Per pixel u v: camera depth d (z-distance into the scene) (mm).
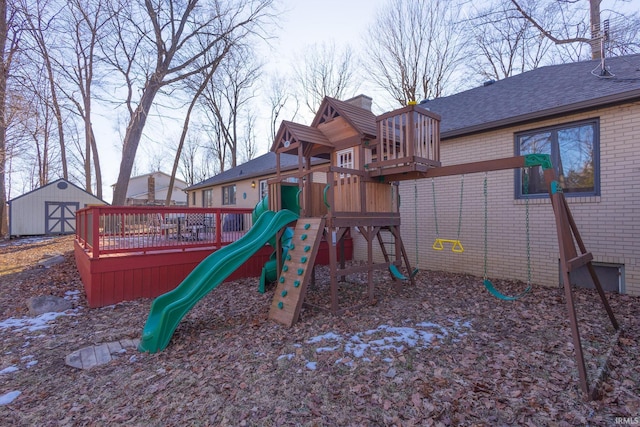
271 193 6594
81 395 3246
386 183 6293
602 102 5430
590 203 5816
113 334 4730
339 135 6539
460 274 7609
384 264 5992
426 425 2527
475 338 4004
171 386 3303
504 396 2814
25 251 12477
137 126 14125
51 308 5789
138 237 6855
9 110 11172
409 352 3688
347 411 2752
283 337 4332
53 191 18688
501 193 6977
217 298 6414
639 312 4633
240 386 3203
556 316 4613
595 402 2697
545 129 6367
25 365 3904
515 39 12719
